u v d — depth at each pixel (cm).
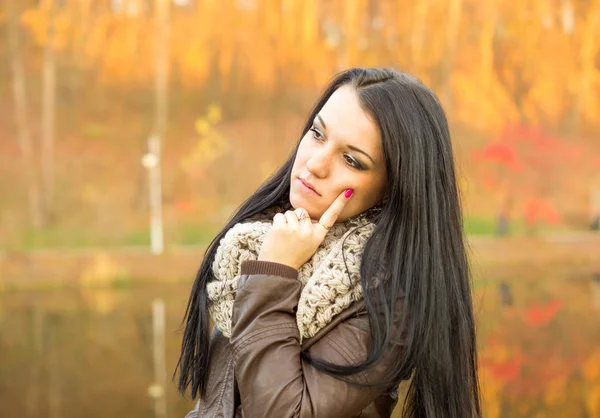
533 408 580
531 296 1325
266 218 162
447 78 2669
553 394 623
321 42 2625
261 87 2555
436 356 136
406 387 154
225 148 2470
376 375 134
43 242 2159
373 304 134
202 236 2286
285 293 136
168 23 2489
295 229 139
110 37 2434
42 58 2364
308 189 146
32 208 2236
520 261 2064
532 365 741
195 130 2467
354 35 2638
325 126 145
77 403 640
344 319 136
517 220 2445
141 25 2462
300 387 130
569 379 680
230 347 148
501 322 1022
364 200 145
